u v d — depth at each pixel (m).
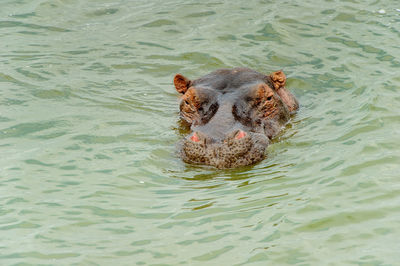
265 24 53.59
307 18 54.41
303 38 51.22
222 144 32.66
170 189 30.59
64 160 33.56
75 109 40.44
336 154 33.28
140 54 49.69
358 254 24.77
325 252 25.00
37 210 28.66
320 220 27.19
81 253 25.41
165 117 39.59
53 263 24.77
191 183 31.14
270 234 26.31
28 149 34.81
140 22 55.19
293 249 25.25
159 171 32.47
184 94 38.66
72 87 43.78
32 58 48.25
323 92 42.88
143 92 43.81
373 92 40.59
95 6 58.78
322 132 36.56
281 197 29.22
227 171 32.19
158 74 46.84
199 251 25.36
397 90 40.84
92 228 27.25
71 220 27.86
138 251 25.52
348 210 27.86
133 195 30.05
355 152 33.19
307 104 41.50
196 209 28.52
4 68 46.19
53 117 39.06
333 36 51.03
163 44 51.25
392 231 26.16
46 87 43.53
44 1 59.38
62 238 26.52
